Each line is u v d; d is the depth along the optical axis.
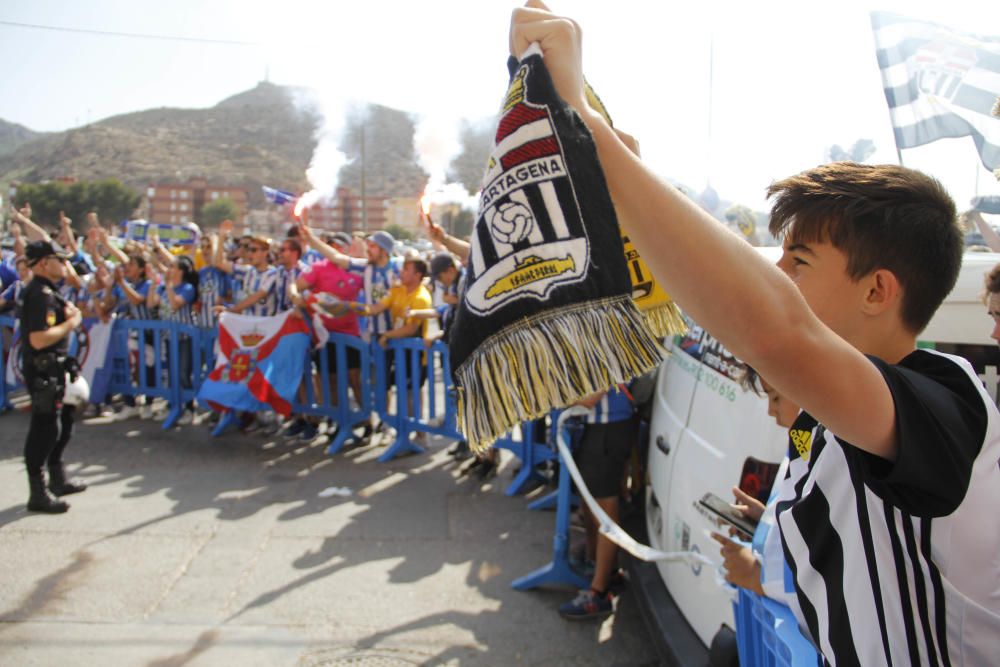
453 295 5.69
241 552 4.29
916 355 0.97
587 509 3.96
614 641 3.41
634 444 3.71
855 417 0.80
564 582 3.87
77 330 6.50
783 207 1.02
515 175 0.82
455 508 5.06
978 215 2.98
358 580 3.96
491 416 0.78
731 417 2.54
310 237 6.59
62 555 4.20
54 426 4.83
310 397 6.55
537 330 0.77
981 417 0.88
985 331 2.18
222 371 6.38
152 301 7.31
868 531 0.94
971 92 3.11
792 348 0.76
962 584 0.91
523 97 0.84
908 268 0.94
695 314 0.78
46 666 3.12
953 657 0.92
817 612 1.05
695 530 2.72
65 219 9.20
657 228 0.77
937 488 0.84
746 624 1.67
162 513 4.87
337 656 3.24
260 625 3.49
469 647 3.34
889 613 0.94
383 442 6.65
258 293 6.67
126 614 3.56
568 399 0.77
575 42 0.89
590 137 0.82
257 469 5.86
